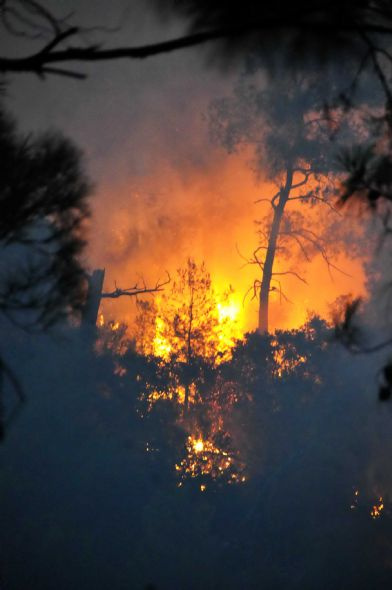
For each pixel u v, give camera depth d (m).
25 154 7.29
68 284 7.61
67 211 7.76
